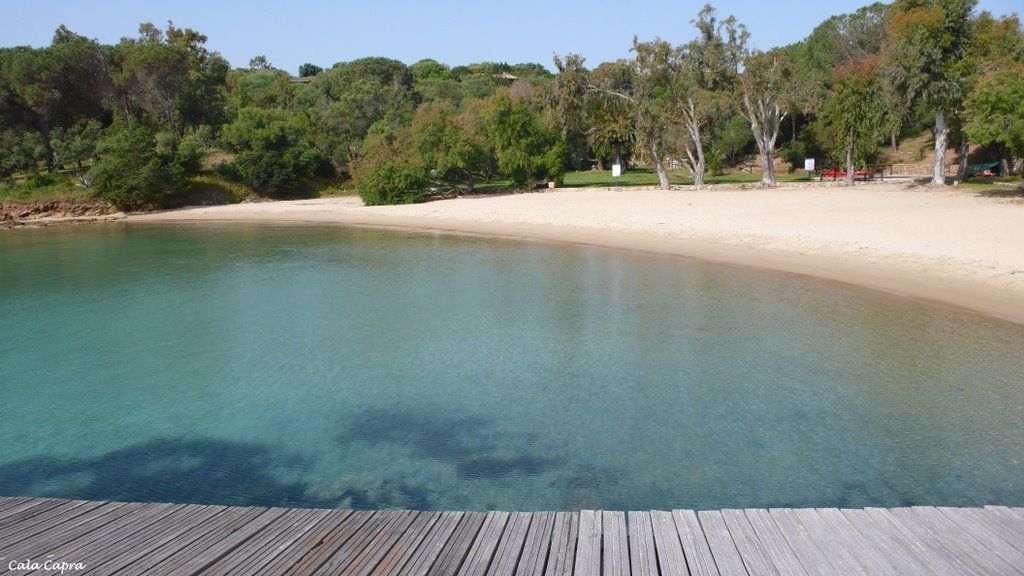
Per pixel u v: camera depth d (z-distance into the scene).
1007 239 22.05
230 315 19.22
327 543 5.98
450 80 119.19
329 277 24.88
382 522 6.43
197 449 10.20
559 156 55.50
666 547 5.77
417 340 15.99
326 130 72.94
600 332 16.05
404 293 21.47
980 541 5.80
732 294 19.19
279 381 13.33
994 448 9.34
